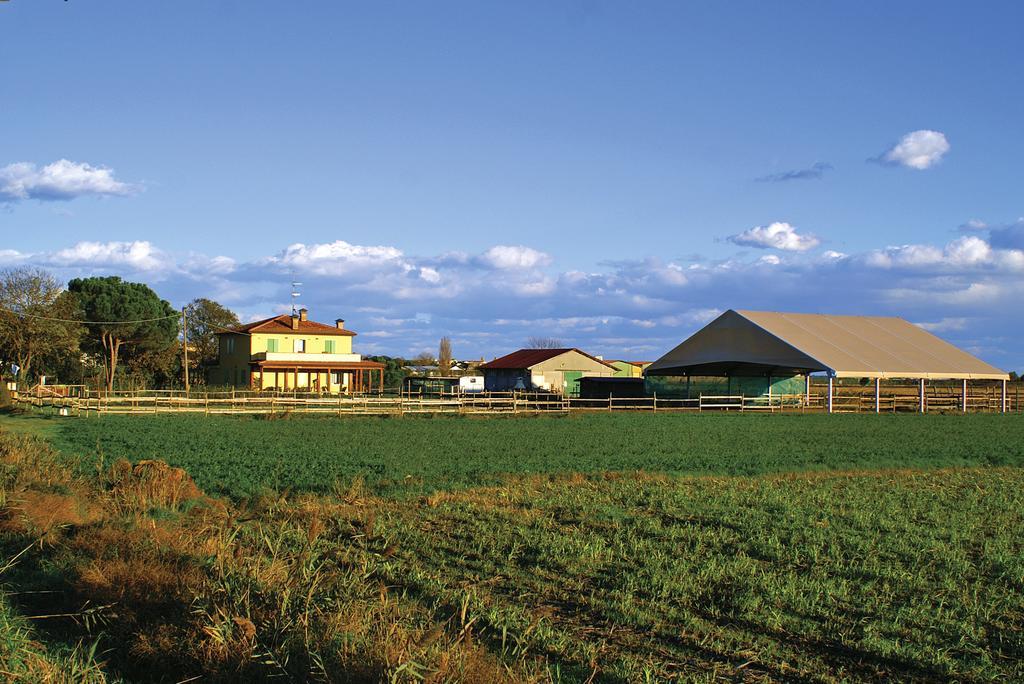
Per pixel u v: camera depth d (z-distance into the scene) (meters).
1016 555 12.30
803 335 50.91
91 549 10.26
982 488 19.89
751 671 7.75
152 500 15.02
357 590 8.52
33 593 8.84
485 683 6.71
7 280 57.56
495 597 9.79
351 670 6.63
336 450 25.08
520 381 70.12
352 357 68.44
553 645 8.15
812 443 30.03
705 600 9.76
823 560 11.75
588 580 10.55
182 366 77.88
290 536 12.69
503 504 16.08
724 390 53.03
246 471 19.94
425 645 6.93
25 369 57.66
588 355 70.75
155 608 8.30
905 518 15.16
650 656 8.03
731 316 51.66
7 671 6.61
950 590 10.30
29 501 12.98
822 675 7.65
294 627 7.39
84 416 37.16
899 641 8.52
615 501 16.69
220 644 7.16
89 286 68.31
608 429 34.97
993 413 52.25
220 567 8.68
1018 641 8.55
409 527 13.61
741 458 25.06
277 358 65.75
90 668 6.90
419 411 42.97
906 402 55.62
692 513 15.23
